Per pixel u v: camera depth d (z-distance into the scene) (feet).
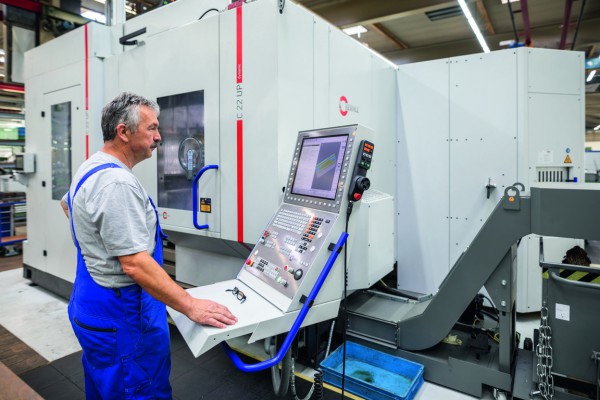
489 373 6.66
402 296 9.33
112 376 4.51
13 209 19.06
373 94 10.16
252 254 6.15
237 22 7.15
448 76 10.82
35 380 7.79
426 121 11.19
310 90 7.50
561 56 10.23
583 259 7.46
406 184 11.56
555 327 5.99
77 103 11.39
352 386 6.96
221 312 4.49
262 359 8.29
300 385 7.28
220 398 6.99
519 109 9.96
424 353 7.49
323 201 5.62
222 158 7.59
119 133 4.70
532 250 10.23
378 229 7.17
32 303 12.10
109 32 11.18
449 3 16.94
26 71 13.51
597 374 5.63
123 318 4.52
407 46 26.30
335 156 5.65
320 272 5.16
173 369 8.00
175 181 8.58
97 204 4.24
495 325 8.55
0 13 15.16
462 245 10.82
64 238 12.00
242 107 7.18
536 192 5.87
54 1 15.21
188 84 8.10
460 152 10.75
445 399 6.77
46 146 12.69
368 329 8.07
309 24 7.43
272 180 6.81
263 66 6.81
